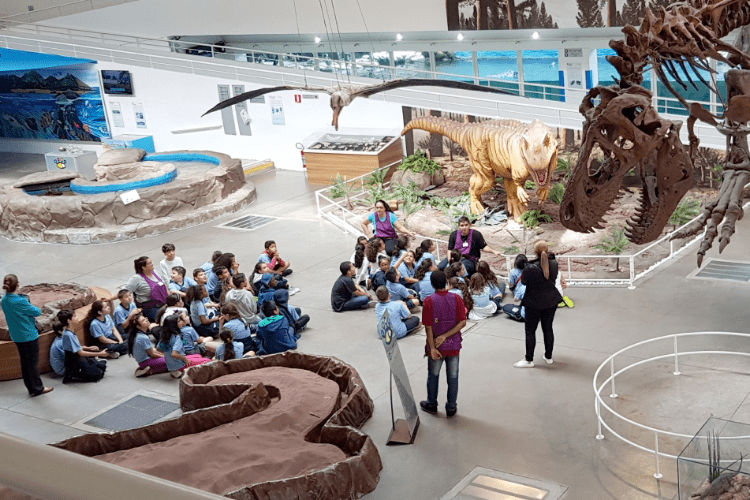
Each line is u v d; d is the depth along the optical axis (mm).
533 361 11297
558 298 10781
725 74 7641
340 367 10828
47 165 28781
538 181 17906
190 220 21031
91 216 20625
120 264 18484
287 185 24828
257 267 14266
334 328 13367
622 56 7586
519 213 18969
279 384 10523
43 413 11305
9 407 11570
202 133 28391
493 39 24781
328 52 28594
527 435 9336
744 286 13219
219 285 14797
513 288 13406
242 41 30531
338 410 9695
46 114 33250
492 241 18016
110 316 13602
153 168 24406
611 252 16078
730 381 10148
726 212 7609
